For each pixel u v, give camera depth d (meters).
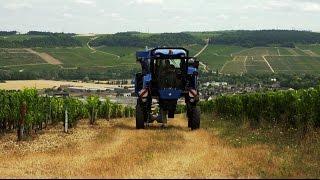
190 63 23.62
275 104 24.27
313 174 10.80
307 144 15.95
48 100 27.73
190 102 23.48
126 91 128.75
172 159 12.66
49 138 19.69
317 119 20.08
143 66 25.50
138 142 16.66
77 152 14.82
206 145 16.02
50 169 11.80
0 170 11.83
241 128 24.28
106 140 18.00
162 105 24.05
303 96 20.89
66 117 22.55
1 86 120.56
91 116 28.38
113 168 11.42
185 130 23.06
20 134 19.30
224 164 11.73
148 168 11.38
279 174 10.47
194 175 10.47
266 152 13.91
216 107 43.66
